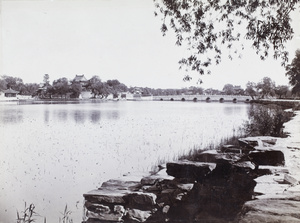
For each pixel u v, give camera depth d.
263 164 5.68
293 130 6.43
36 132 6.85
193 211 5.59
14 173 6.60
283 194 4.16
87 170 6.59
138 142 6.80
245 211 3.64
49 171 6.66
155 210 5.62
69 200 6.45
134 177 6.35
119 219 5.63
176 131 6.86
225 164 5.86
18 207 6.43
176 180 5.88
